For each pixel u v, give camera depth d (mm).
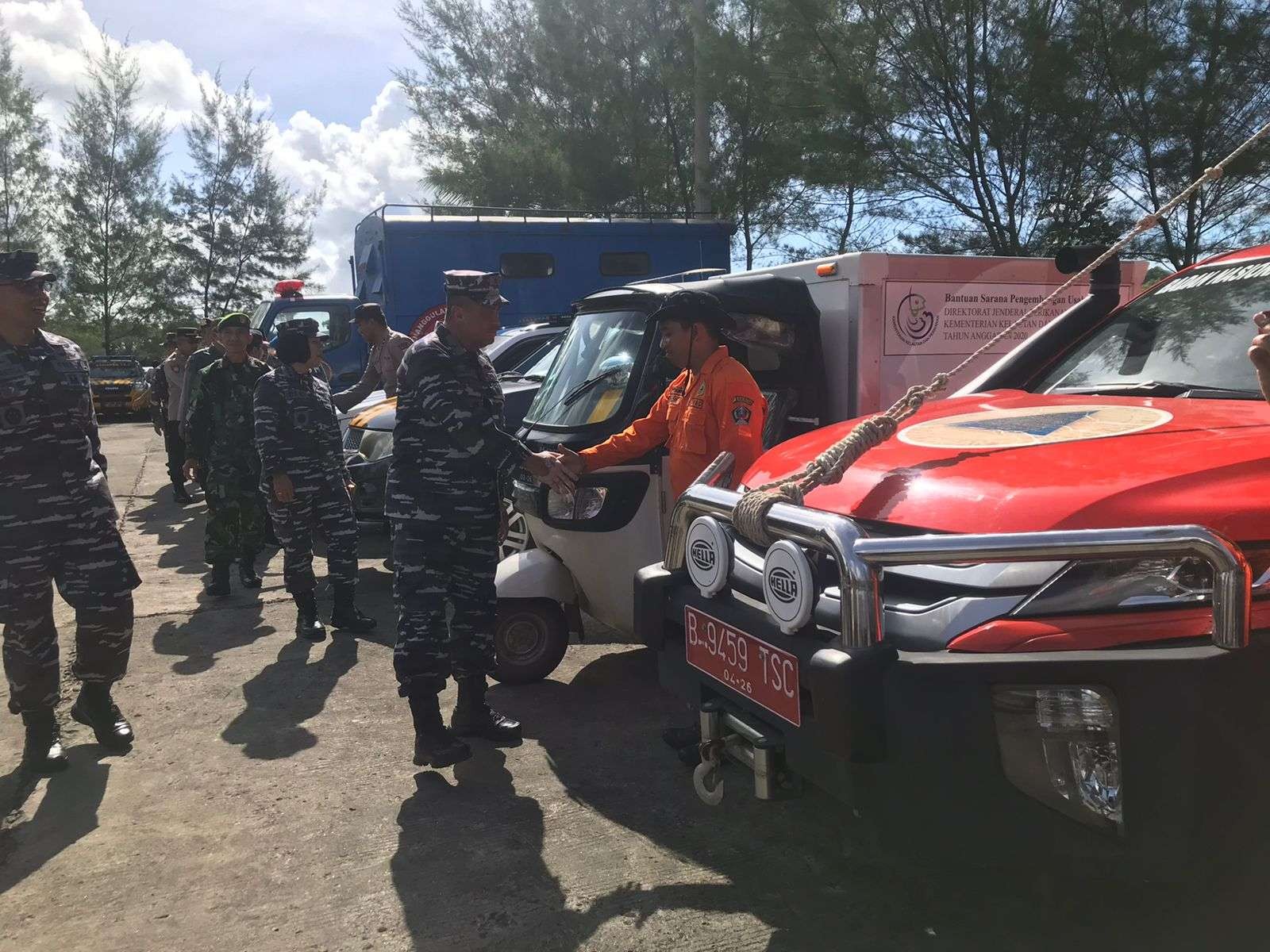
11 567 3645
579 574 4398
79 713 3986
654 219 13406
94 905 2877
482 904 2830
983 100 11680
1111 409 2756
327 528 5617
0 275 3516
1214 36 10641
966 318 5535
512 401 7484
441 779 3676
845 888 2867
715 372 3768
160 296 39156
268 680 4855
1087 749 1978
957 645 2035
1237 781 1918
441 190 22000
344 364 14117
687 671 2873
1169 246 11539
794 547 2320
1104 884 2252
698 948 2586
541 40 20594
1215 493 2045
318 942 2668
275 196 39938
